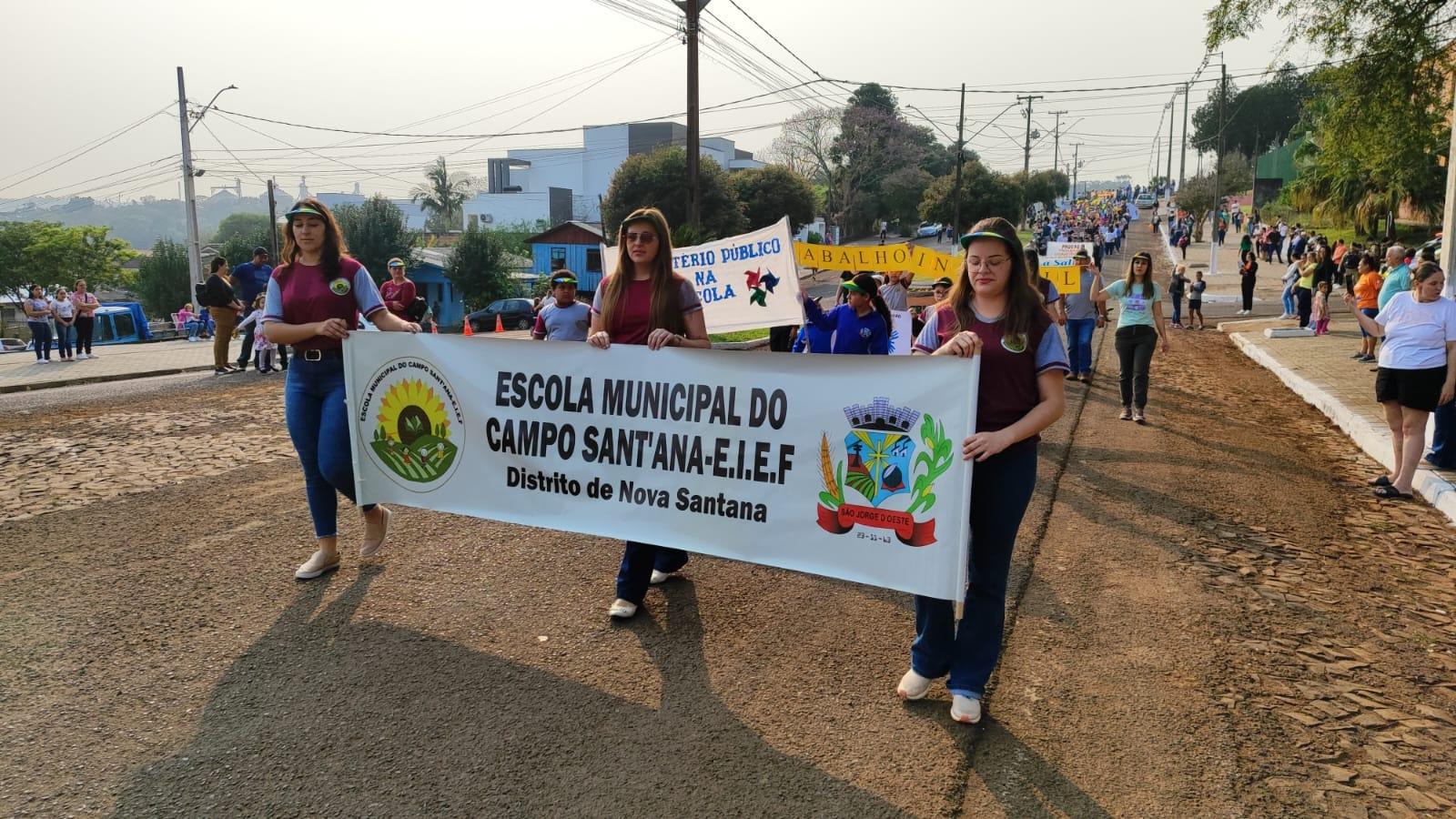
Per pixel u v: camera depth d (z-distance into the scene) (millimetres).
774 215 51688
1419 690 3678
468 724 3266
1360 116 11539
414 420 4359
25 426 8773
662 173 43812
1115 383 12133
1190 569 5023
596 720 3311
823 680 3656
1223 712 3447
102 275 61344
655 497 3883
